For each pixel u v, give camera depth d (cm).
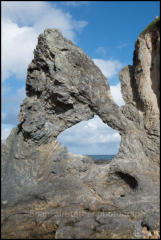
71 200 1105
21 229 1050
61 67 1178
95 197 1141
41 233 1044
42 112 1212
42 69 1243
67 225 1026
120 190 1191
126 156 1189
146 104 1191
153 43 1212
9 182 1101
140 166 1156
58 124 1234
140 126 1212
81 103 1239
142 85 1199
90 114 1250
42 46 1223
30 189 1097
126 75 1313
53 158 1160
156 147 1157
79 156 1206
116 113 1241
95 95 1224
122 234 969
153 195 1088
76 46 1248
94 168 1222
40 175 1130
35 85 1246
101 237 956
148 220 1021
